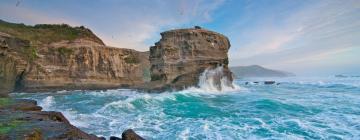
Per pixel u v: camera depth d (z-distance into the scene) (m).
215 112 16.70
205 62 36.47
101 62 40.66
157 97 23.50
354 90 33.03
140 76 47.03
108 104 19.45
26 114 10.49
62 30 45.50
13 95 28.42
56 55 36.28
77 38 45.50
